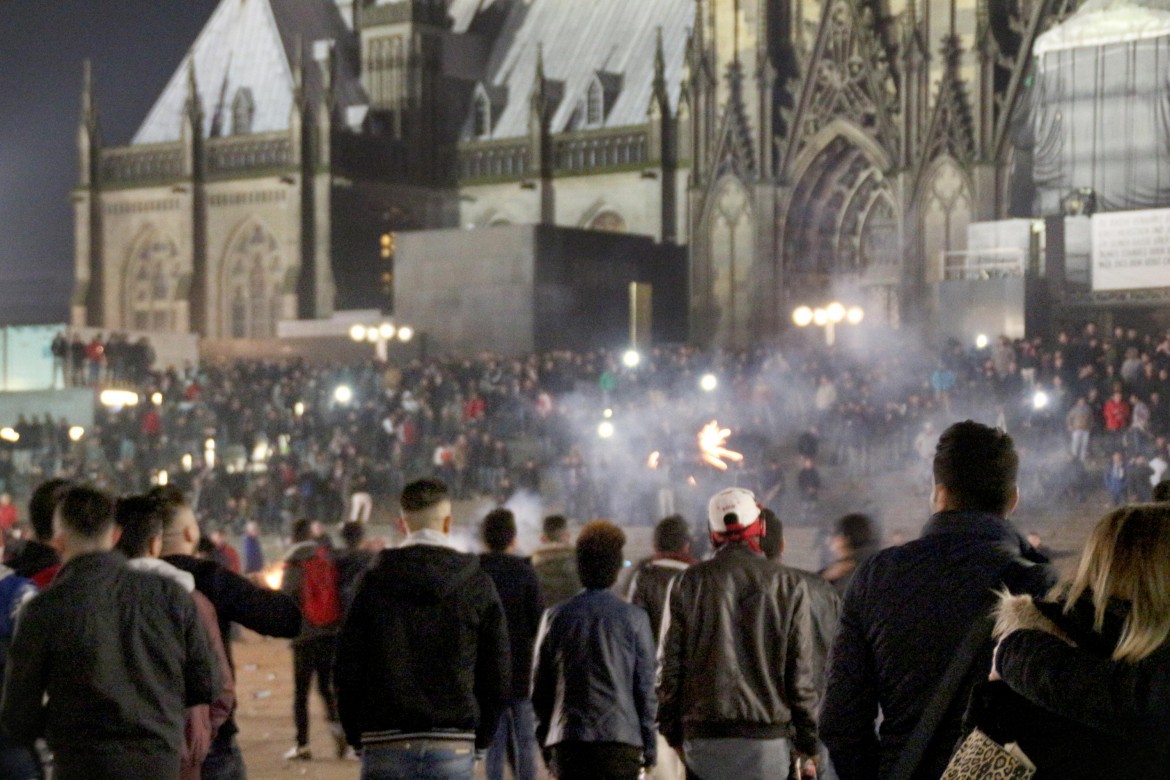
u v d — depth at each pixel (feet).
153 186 460.14
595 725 50.62
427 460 265.13
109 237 470.39
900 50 333.01
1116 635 27.76
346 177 433.89
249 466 271.08
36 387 343.46
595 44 447.42
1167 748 27.04
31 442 288.71
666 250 392.06
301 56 433.48
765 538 54.60
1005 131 312.09
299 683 87.25
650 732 51.44
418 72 449.48
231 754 49.60
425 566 46.16
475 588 46.52
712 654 47.65
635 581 58.59
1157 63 267.18
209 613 45.70
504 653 46.65
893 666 34.06
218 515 259.19
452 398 277.44
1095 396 207.92
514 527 64.80
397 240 374.22
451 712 45.83
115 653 41.14
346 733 46.80
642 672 51.24
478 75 465.06
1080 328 261.44
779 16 350.64
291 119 434.30
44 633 41.09
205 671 42.60
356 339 369.30
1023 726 28.60
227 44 476.54
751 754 47.50
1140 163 268.00
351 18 478.18
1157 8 269.23
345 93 457.68
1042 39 278.05
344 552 93.15
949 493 35.37
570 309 362.33
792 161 347.77
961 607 33.40
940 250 320.91
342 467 255.91
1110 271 260.62
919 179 322.34
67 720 41.04
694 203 361.30
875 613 34.45
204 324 451.53
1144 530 27.73
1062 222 263.29
